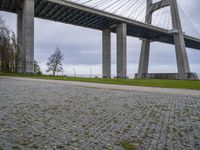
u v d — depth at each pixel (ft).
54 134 13.14
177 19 218.79
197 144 11.90
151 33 229.66
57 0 154.92
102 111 20.84
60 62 201.98
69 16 186.91
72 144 11.51
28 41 141.38
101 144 11.62
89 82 71.26
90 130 14.19
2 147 10.87
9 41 126.00
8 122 15.67
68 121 16.46
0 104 23.03
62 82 66.33
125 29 199.00
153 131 14.28
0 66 129.49
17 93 33.06
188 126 15.74
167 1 223.92
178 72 215.31
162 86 58.08
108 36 219.41
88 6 171.63
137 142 12.05
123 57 197.26
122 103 26.37
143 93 39.40
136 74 252.83
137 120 17.37
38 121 16.19
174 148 11.25
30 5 143.43
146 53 249.14
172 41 257.96
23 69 140.87
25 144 11.35
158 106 24.61
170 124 16.25
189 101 29.50
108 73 214.28
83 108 22.16
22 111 19.70
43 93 34.17
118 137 12.86
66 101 26.50
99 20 197.16
